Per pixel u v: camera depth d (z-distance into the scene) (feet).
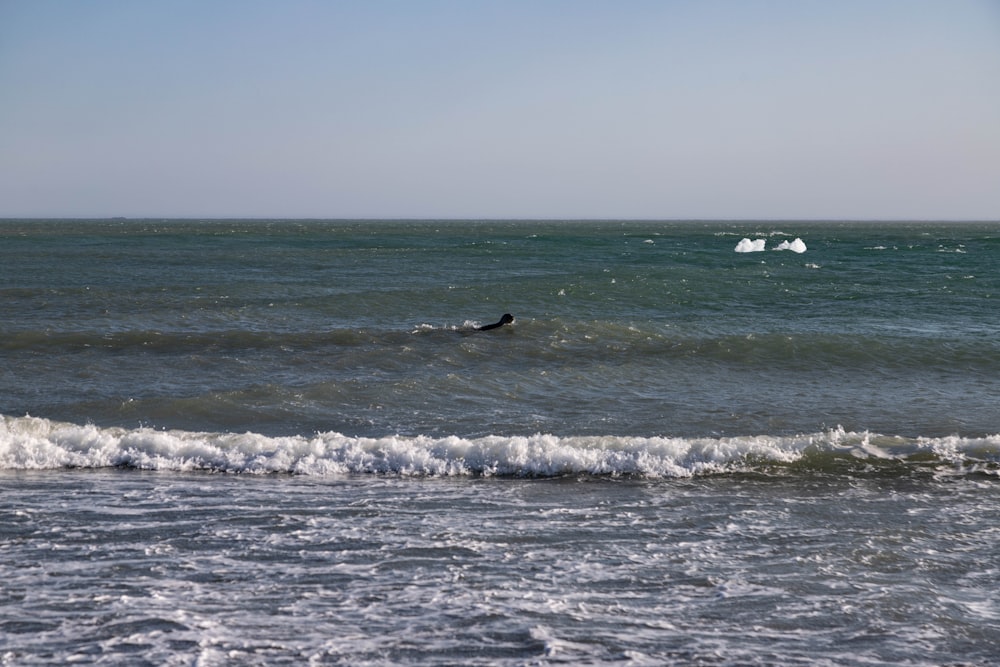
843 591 28.58
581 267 187.83
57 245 278.87
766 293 126.21
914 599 27.94
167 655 23.27
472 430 52.29
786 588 28.78
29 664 22.67
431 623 25.64
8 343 77.61
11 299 109.81
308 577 29.35
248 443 47.01
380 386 62.49
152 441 46.68
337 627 25.30
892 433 51.26
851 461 45.14
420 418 55.16
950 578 29.84
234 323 92.43
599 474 43.83
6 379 64.59
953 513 37.35
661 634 25.16
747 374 68.95
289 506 37.81
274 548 32.24
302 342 80.43
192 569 29.94
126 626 25.13
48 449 45.70
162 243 303.07
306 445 46.68
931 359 73.77
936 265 204.03
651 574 29.96
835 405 58.54
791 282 142.92
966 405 58.49
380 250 251.80
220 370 69.05
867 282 146.82
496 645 24.22
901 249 298.15
